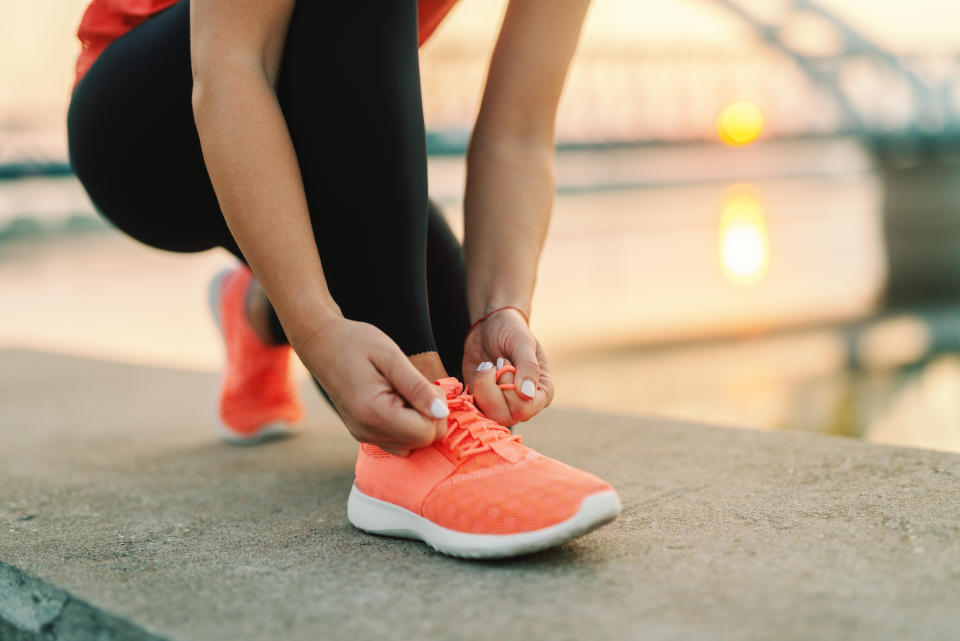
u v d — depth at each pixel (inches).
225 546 32.5
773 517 32.2
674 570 27.2
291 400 53.8
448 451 30.0
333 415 61.4
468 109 570.6
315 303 27.6
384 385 26.9
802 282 340.5
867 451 41.8
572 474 28.3
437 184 547.8
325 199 30.3
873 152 708.0
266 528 34.8
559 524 26.9
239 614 25.7
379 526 32.3
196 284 271.7
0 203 518.9
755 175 855.7
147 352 147.9
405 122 30.3
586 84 610.5
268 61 29.7
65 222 538.3
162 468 47.1
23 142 478.0
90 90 35.8
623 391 142.0
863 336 223.1
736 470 39.8
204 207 36.6
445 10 37.1
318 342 27.4
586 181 770.8
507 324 32.4
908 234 535.5
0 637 31.0
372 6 29.8
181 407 66.2
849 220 583.2
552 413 57.3
